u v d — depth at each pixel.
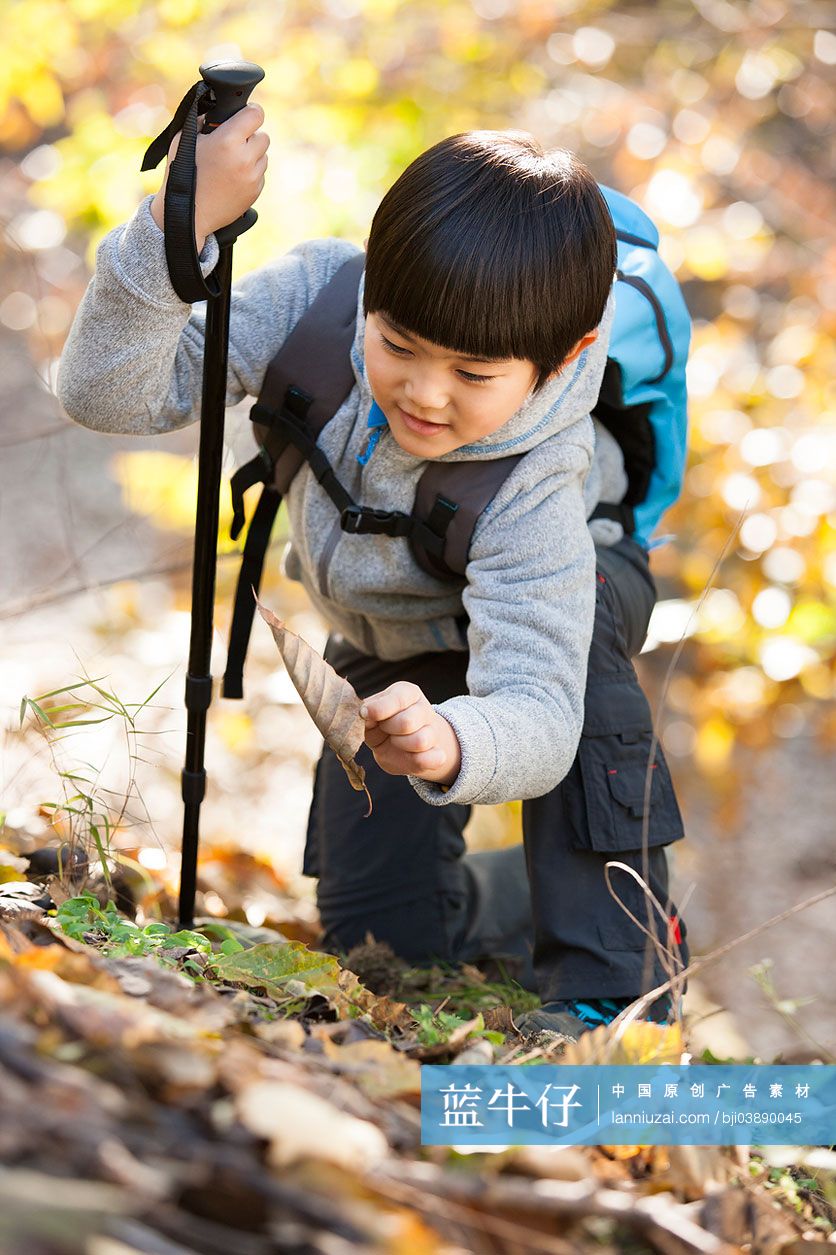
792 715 5.20
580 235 1.91
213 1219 1.00
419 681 2.51
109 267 1.98
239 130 1.94
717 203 6.15
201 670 2.17
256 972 1.80
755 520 4.54
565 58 6.23
